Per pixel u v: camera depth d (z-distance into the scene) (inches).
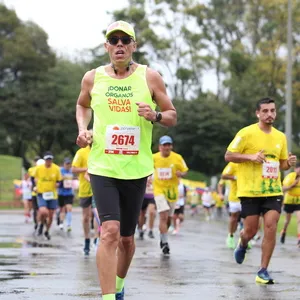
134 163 393.7
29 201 1761.8
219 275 607.2
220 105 4055.1
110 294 369.1
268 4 4188.0
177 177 871.7
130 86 400.5
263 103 567.5
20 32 4576.8
